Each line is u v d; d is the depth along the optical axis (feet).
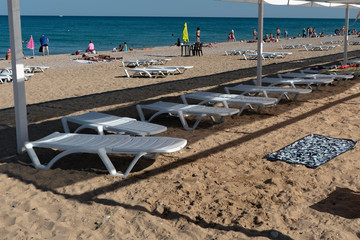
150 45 146.10
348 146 16.12
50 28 280.51
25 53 111.96
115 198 12.00
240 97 23.32
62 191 12.61
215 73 43.11
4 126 21.58
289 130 19.01
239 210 11.08
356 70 34.09
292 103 25.08
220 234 9.72
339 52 68.13
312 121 20.51
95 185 13.03
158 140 14.49
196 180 13.32
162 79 39.68
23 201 11.86
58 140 15.35
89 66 54.95
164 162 15.14
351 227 9.86
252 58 61.41
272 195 11.94
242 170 14.14
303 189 12.44
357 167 14.02
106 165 13.83
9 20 15.20
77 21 422.82
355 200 11.50
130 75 43.50
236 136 18.33
